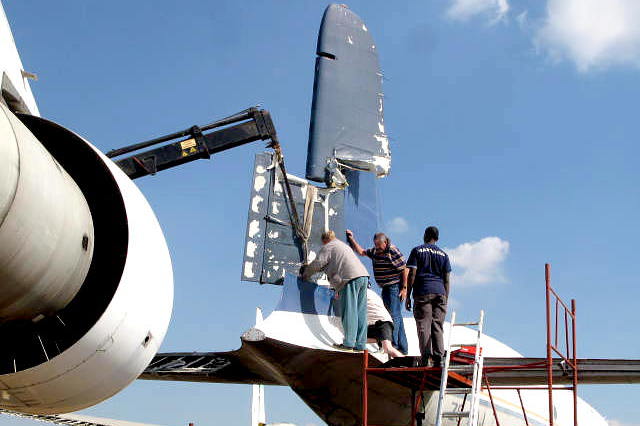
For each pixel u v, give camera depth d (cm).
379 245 1077
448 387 1013
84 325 595
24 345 591
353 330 958
